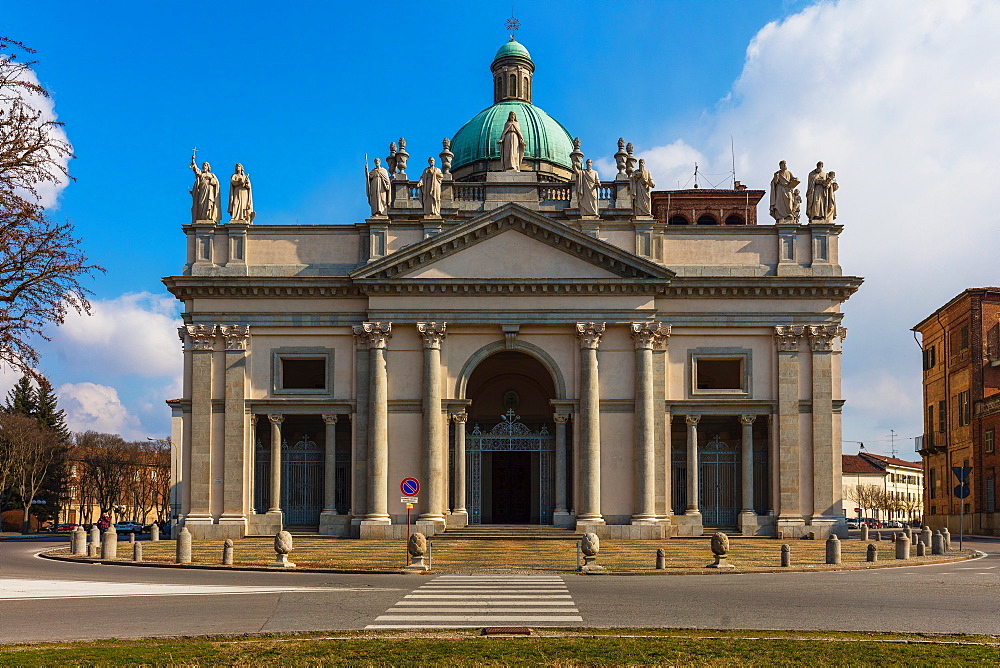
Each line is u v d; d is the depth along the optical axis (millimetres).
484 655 16094
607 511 52625
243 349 54000
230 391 53781
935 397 82000
